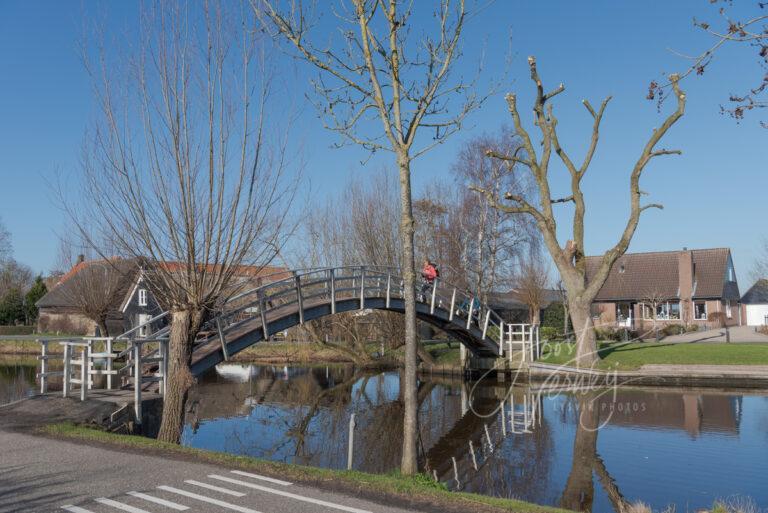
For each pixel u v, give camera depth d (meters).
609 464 13.11
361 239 34.38
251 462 8.67
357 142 9.51
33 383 25.91
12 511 6.45
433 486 8.31
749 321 52.84
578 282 25.52
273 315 17.75
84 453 9.16
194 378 11.70
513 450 14.91
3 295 66.00
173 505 6.71
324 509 6.66
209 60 10.85
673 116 23.23
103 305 36.47
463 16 8.98
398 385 28.09
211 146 10.98
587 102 24.84
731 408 18.94
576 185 25.61
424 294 24.45
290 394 25.38
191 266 11.10
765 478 11.84
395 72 9.05
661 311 47.69
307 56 9.20
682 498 10.84
